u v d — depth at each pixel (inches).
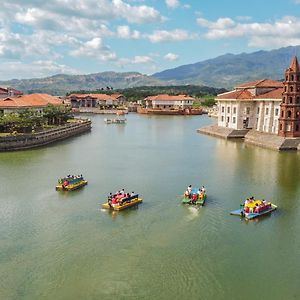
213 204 2121.1
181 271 1401.3
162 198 2224.4
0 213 1957.4
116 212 1973.4
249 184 2551.7
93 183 2568.9
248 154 3732.8
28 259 1473.9
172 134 5718.5
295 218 1911.9
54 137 4712.1
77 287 1298.0
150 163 3319.4
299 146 3887.8
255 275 1384.1
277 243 1633.9
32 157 3526.1
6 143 3818.9
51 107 5728.3
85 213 1957.4
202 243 1622.8
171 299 1238.9
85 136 5433.1
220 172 2923.2
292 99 4005.9
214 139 4990.2
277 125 4414.4
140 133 5871.1
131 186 2498.8
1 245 1588.3
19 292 1267.2
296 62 3998.5
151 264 1448.1
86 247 1574.8
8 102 5634.8
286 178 2714.1
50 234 1699.1
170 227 1786.4
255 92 4992.6
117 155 3750.0
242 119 4980.3
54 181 2603.3
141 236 1683.1
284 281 1349.7
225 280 1349.7
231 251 1557.6
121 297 1246.3
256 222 1855.3
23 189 2393.0
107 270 1401.3
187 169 3048.7
